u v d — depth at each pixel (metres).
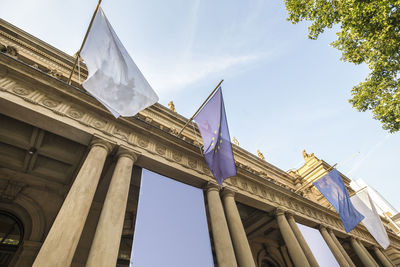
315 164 30.89
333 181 19.36
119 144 11.45
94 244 7.67
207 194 13.79
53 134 12.22
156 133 13.48
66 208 7.78
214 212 12.56
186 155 14.54
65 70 14.54
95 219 13.70
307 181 30.23
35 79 10.55
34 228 11.88
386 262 25.95
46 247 6.63
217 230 11.73
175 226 10.19
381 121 14.04
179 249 9.47
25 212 12.34
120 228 8.41
